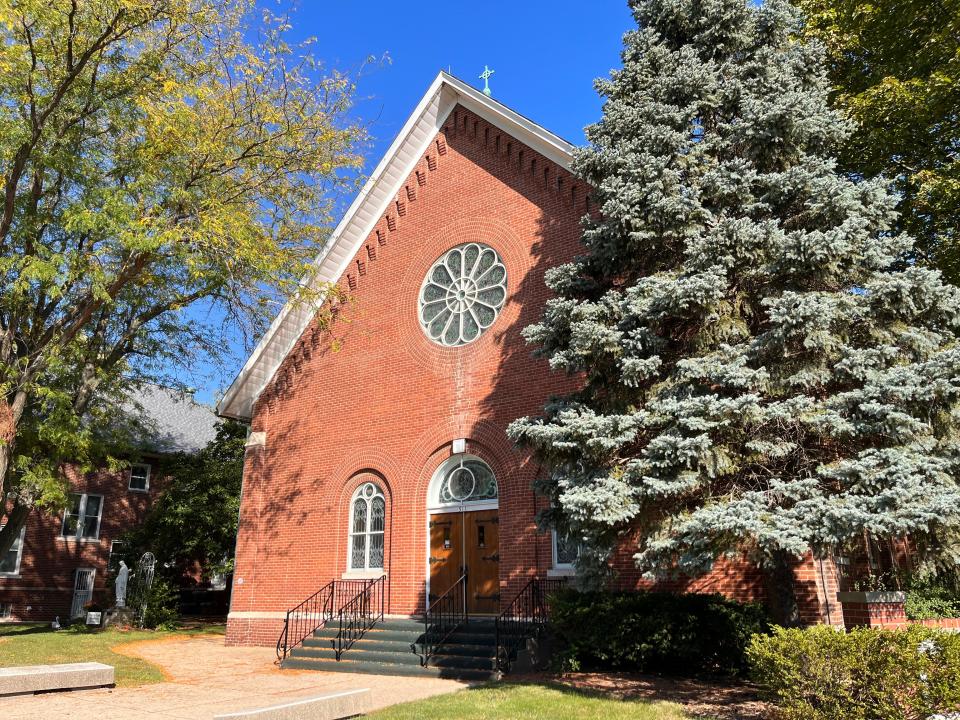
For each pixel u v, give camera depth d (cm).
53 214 1739
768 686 833
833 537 866
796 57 1316
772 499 973
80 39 1573
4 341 1659
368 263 2061
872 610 1098
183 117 1606
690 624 1208
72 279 1582
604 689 1134
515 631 1416
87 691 1183
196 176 1711
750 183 1141
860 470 886
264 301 1989
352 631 1614
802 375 988
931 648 759
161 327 2250
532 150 1798
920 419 948
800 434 1013
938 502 828
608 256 1232
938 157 1631
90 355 2023
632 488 997
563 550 1512
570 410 1135
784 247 1023
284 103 1891
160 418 3675
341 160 1995
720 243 1063
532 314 1691
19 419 1747
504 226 1806
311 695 1166
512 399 1662
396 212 2045
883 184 1123
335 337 2062
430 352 1848
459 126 1970
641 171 1189
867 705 748
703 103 1252
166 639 2120
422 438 1798
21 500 2036
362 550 1853
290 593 1927
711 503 973
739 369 994
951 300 1003
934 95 1502
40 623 2838
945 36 1529
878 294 998
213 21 1712
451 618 1588
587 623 1302
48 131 1584
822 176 1148
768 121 1156
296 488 2014
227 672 1455
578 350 1123
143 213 1630
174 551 2842
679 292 1020
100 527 3272
